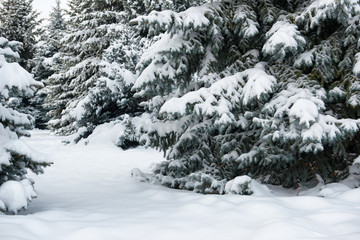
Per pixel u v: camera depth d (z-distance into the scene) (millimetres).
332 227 3416
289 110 5375
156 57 6840
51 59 22422
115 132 15500
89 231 3439
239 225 3711
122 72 15852
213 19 6332
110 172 9312
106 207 5043
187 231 3598
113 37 18250
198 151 7047
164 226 3756
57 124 21031
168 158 7289
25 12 31922
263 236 3254
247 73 6254
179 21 6066
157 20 5844
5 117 4941
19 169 4691
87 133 16828
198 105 5867
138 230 3617
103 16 19219
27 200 4121
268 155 5926
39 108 29438
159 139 7359
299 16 5824
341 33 6023
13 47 5246
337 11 5391
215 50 6863
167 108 5957
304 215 3887
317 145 5191
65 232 3479
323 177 6207
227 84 6090
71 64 20000
